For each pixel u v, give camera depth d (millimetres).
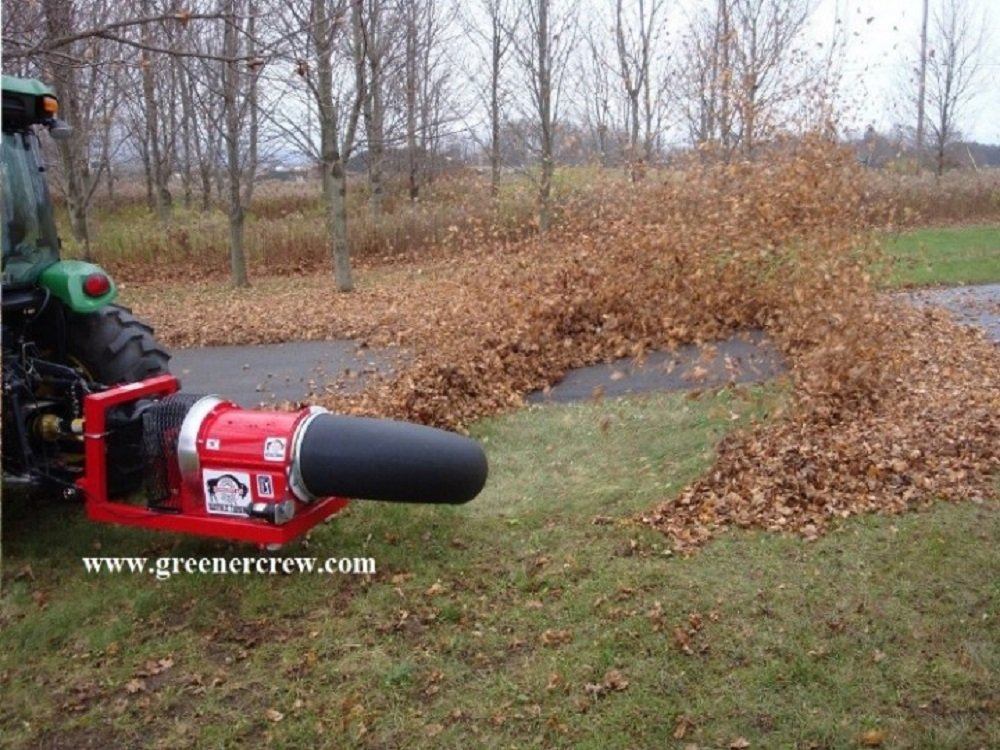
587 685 3332
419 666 3492
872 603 3814
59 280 5012
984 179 23359
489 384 7582
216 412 4152
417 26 20094
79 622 3916
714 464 5430
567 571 4195
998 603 3775
